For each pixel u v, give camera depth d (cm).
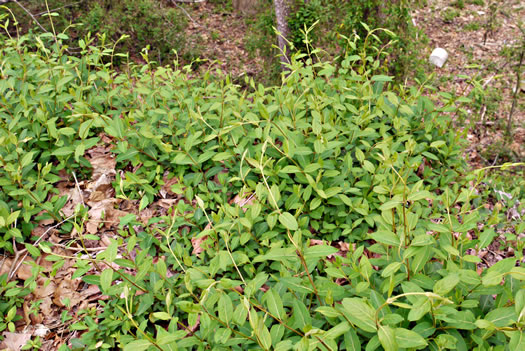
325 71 389
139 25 958
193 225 319
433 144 321
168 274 304
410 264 237
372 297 212
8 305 288
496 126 626
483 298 227
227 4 1240
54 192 361
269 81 793
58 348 273
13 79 394
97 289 307
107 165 395
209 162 367
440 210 343
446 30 1023
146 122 389
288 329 224
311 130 381
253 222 298
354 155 364
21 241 327
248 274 279
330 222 327
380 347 203
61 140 366
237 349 225
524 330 175
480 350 191
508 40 941
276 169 323
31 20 881
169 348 221
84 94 455
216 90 434
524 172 515
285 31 734
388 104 414
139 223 316
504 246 345
